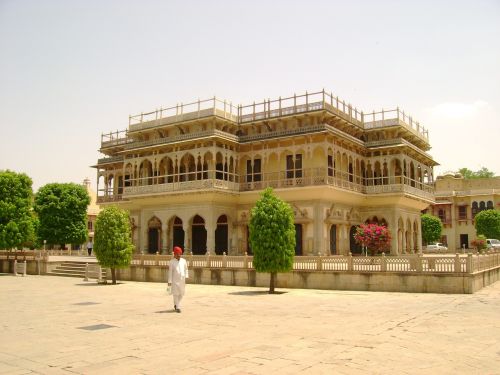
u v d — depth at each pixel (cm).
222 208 4097
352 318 1511
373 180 4256
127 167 4719
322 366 916
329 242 3819
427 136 4919
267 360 966
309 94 3862
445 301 1888
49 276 3747
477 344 1104
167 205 4316
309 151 3781
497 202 7269
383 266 2333
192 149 4056
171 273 1712
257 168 4131
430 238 6731
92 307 1855
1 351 1073
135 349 1080
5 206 4203
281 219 2419
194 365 933
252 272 2703
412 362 946
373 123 4319
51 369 920
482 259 2472
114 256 3016
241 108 4266
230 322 1455
